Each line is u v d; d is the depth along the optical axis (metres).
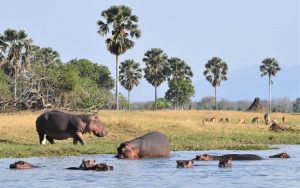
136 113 125.88
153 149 54.03
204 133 85.25
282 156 53.03
